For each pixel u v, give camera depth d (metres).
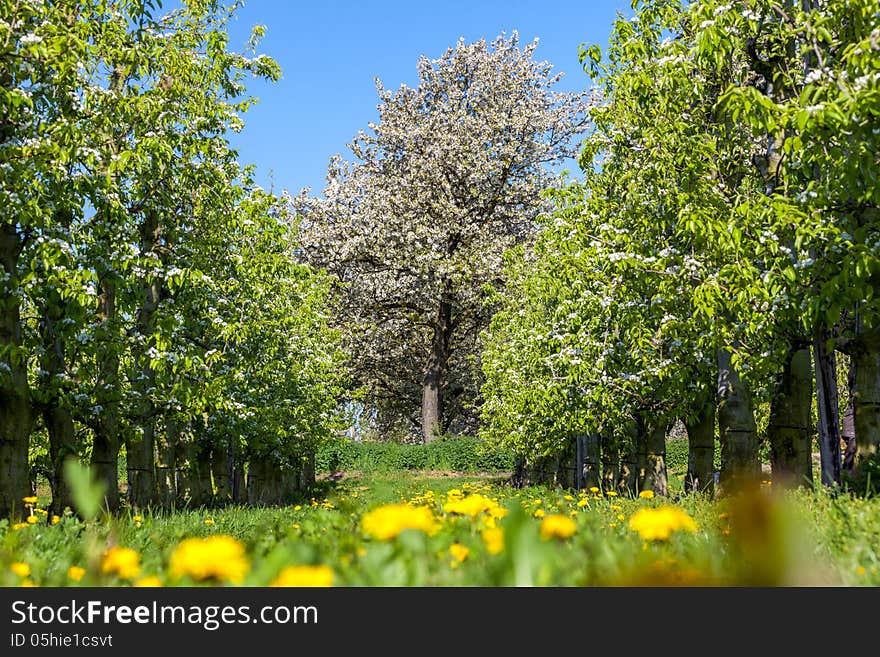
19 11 12.14
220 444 25.33
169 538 7.10
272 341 22.16
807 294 9.66
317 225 49.66
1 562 4.04
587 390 17.41
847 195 9.53
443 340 52.03
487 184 48.59
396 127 51.12
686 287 12.48
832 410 11.24
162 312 15.22
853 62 8.25
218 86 17.31
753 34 11.07
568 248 16.86
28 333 14.40
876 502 5.59
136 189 15.67
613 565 2.87
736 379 13.34
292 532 5.03
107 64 14.77
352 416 36.09
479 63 50.56
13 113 11.88
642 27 13.28
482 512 4.70
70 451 14.96
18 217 11.84
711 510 6.29
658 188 13.20
